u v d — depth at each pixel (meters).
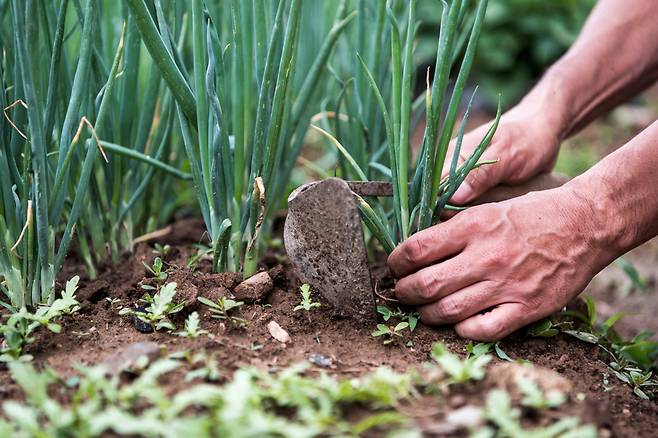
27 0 1.15
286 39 1.21
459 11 1.20
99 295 1.27
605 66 1.39
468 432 1.05
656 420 1.16
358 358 1.17
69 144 1.22
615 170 1.21
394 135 1.23
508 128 1.33
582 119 1.41
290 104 1.30
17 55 1.21
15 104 1.21
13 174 1.21
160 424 1.02
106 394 1.05
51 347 1.17
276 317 1.22
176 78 1.21
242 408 1.03
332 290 1.21
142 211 1.39
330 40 1.31
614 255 1.22
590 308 1.32
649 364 1.33
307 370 1.14
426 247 1.20
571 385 1.14
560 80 1.39
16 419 1.06
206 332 1.16
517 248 1.19
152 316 1.17
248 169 1.29
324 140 1.57
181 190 1.54
